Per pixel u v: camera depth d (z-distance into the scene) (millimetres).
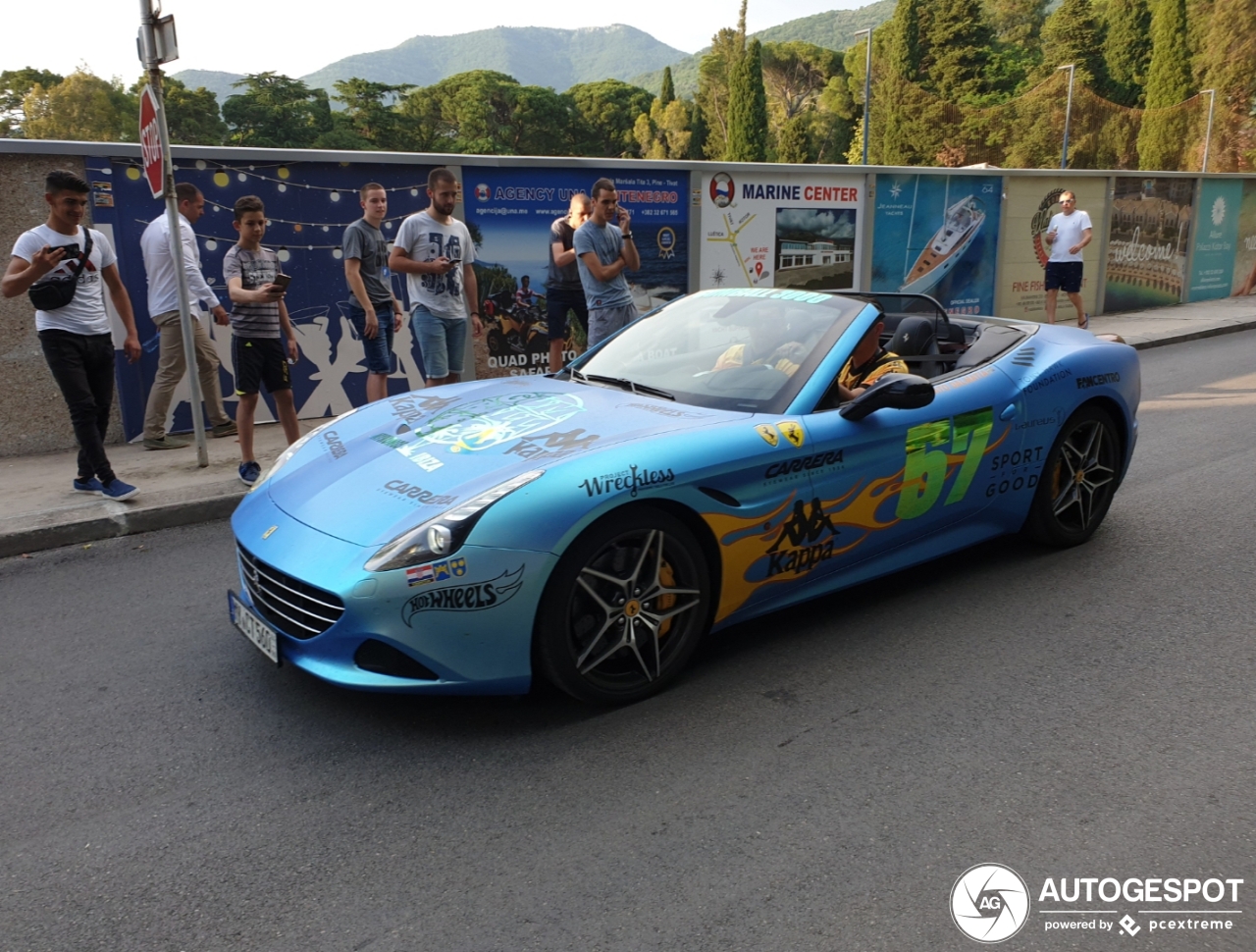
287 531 2885
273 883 2164
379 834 2342
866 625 3613
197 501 5129
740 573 3119
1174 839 2312
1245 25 51750
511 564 2611
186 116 77688
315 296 7465
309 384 7570
